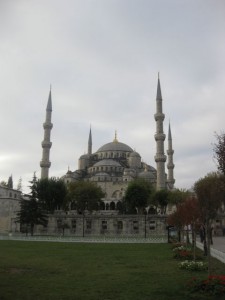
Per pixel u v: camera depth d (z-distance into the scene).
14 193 130.38
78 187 118.19
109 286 19.61
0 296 17.09
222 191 24.98
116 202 151.62
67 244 56.84
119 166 176.38
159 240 65.56
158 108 131.00
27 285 19.97
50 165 135.00
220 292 17.28
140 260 32.78
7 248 47.44
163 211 118.62
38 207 92.69
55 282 20.91
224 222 85.44
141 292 18.02
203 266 25.89
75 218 102.38
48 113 138.88
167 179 166.38
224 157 19.53
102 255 37.75
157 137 128.50
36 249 45.94
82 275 23.56
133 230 100.69
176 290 18.42
